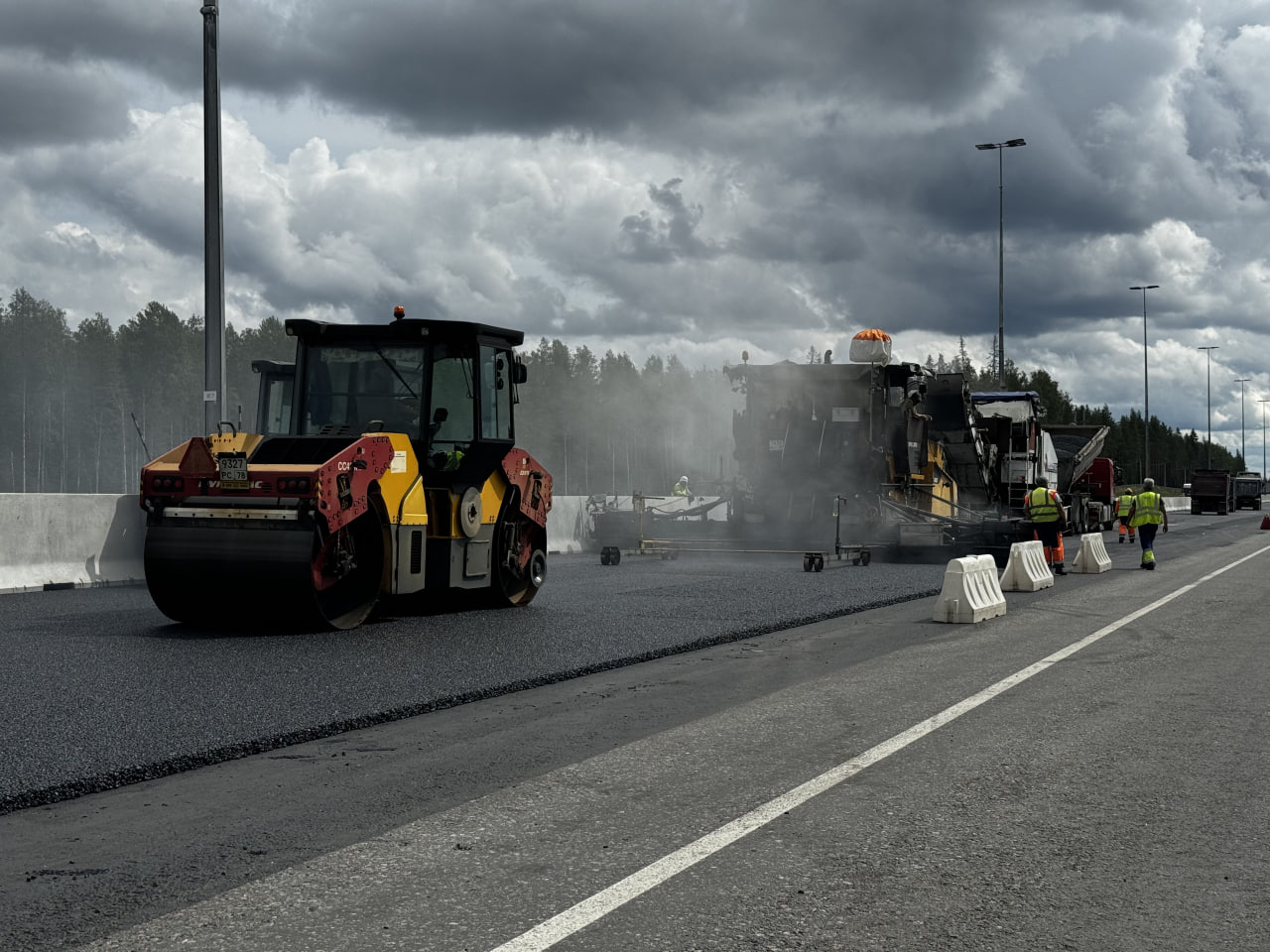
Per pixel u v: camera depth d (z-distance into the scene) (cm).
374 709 768
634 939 389
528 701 828
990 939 390
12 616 1263
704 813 539
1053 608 1464
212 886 446
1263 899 428
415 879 451
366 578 1206
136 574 1678
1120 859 475
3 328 9281
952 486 2539
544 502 1455
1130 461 17162
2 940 393
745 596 1524
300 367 1324
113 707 770
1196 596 1623
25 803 560
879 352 2223
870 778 602
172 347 9712
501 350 1391
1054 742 688
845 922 404
